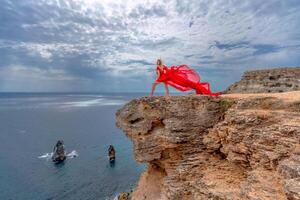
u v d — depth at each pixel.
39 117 161.12
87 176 54.62
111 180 52.47
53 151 72.12
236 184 16.59
